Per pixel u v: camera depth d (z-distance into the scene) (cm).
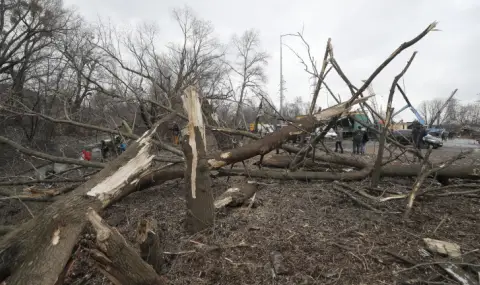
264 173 508
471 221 350
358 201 384
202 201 325
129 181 258
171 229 336
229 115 702
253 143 458
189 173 329
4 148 637
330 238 301
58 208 201
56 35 1575
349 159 552
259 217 357
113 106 607
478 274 240
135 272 200
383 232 316
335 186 448
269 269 256
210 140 617
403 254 274
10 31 1748
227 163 429
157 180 453
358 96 534
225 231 320
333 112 506
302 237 303
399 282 236
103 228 190
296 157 530
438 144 1337
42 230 186
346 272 250
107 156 616
